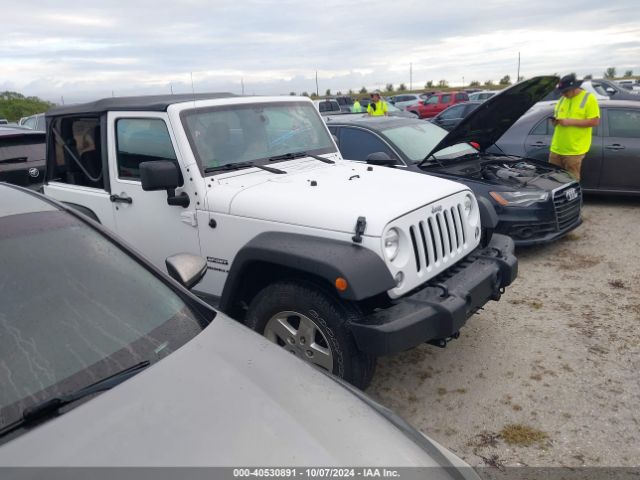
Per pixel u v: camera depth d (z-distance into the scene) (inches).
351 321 118.4
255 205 135.3
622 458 113.8
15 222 91.9
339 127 263.0
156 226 158.4
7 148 263.9
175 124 147.5
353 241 120.0
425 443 77.1
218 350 81.0
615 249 247.6
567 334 168.7
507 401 135.4
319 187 143.2
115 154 165.2
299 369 81.0
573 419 127.0
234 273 134.2
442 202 139.3
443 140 213.3
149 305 87.6
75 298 84.0
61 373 73.1
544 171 260.5
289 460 62.8
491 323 179.0
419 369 152.3
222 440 64.1
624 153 301.0
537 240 232.2
